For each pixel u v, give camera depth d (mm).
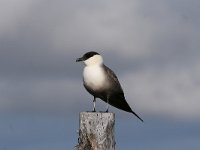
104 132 11430
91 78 15562
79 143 11570
